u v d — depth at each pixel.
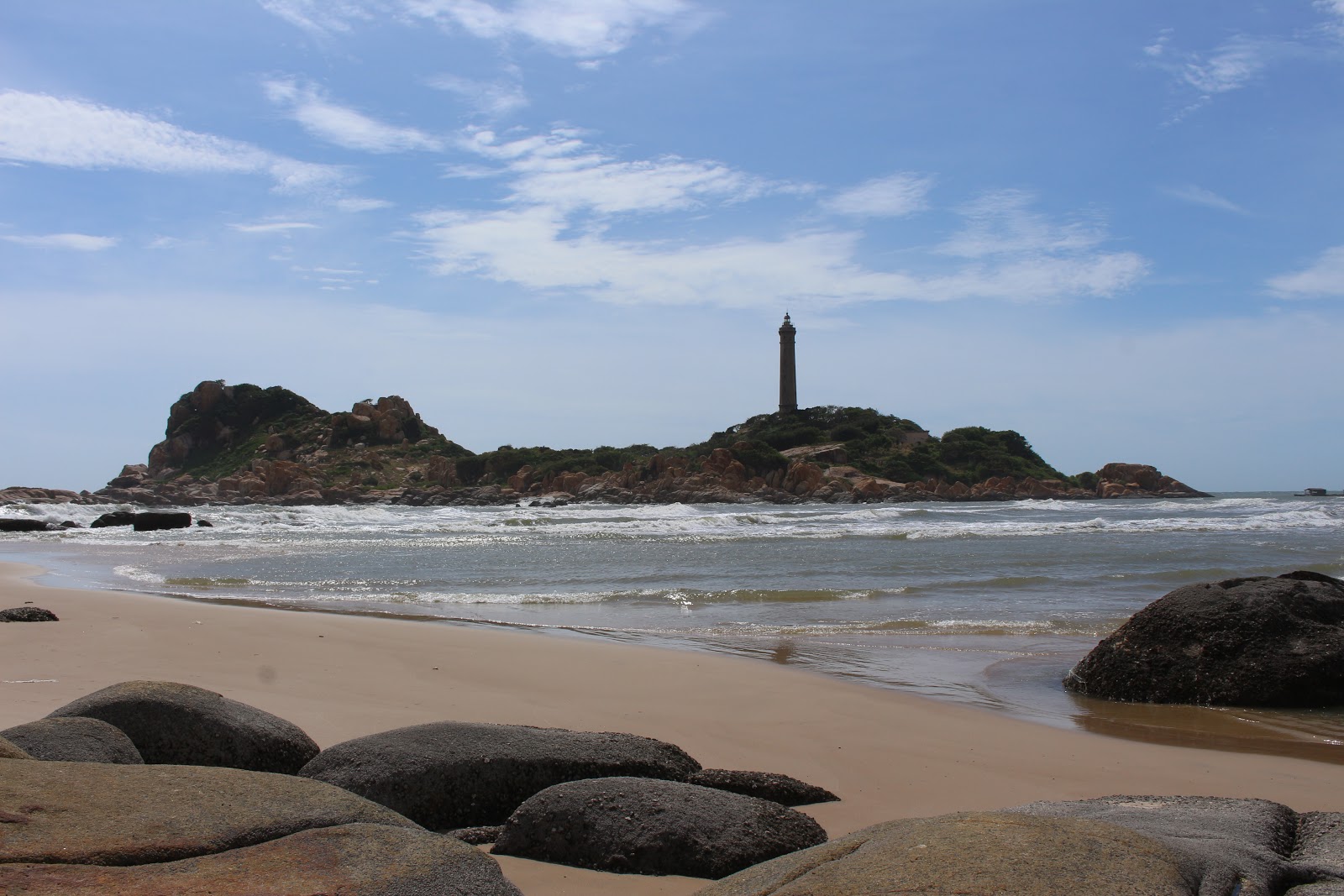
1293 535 31.22
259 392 129.00
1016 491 103.06
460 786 4.74
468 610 14.35
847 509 62.59
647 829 4.14
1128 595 15.59
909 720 7.49
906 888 2.39
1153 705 8.60
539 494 104.06
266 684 8.31
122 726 4.95
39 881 2.40
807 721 7.35
